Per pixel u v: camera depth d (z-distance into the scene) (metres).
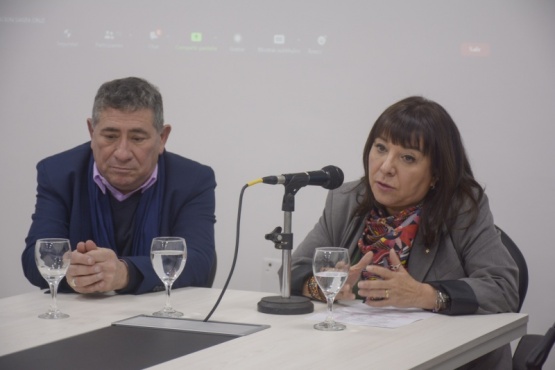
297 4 4.59
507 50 4.24
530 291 4.27
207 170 3.34
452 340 2.16
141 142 3.02
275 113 4.65
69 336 2.16
